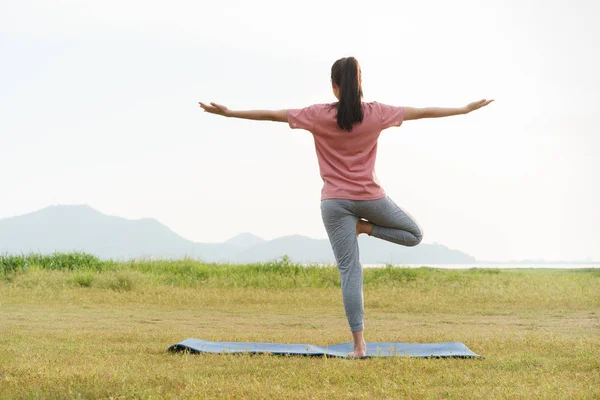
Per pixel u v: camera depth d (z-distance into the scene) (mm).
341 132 4547
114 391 3289
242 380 3578
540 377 3725
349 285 4617
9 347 4891
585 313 8906
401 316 8578
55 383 3451
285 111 4609
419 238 4852
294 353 4633
